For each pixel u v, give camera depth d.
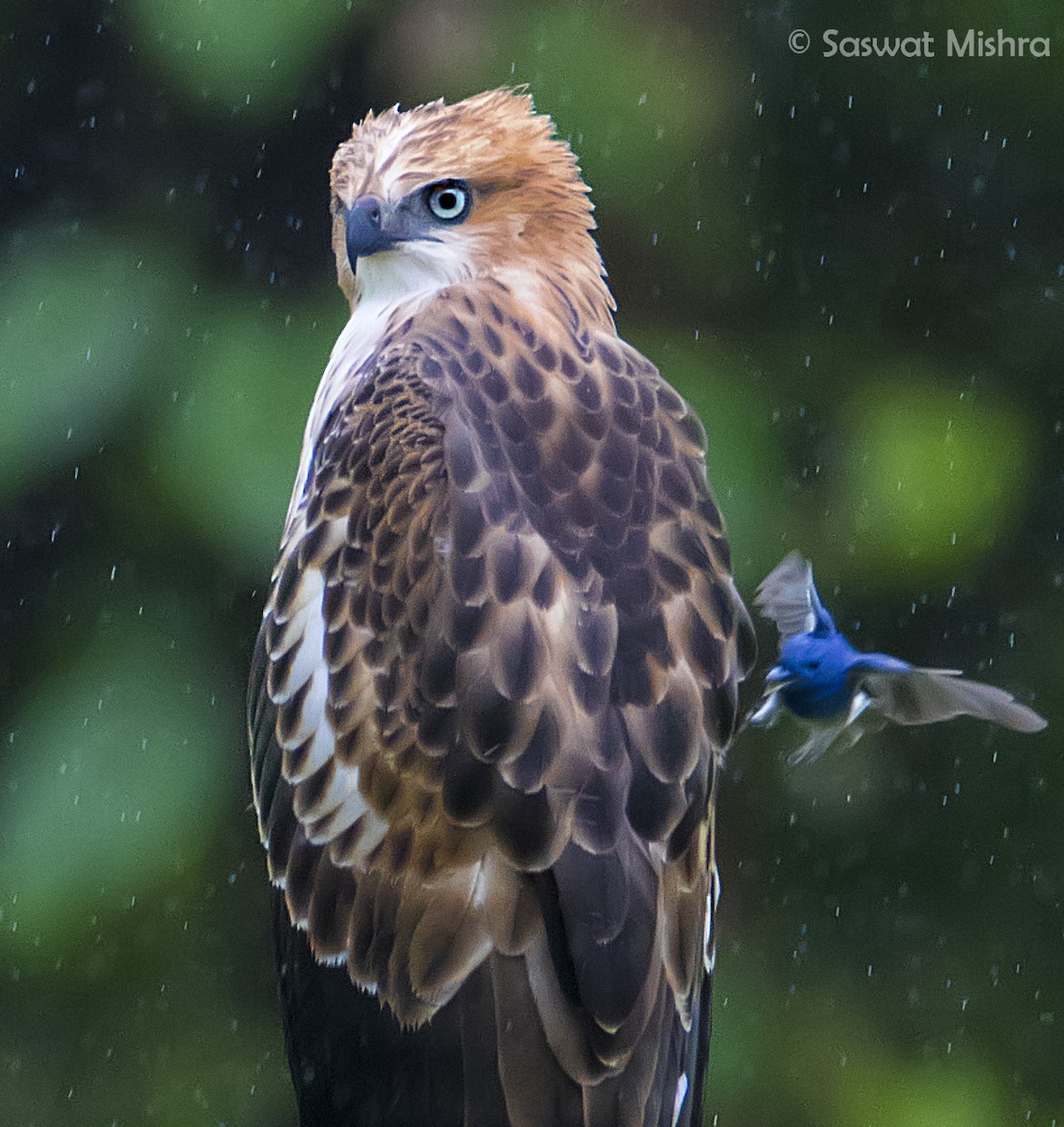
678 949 7.61
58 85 8.40
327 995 7.64
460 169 7.79
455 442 7.66
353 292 7.84
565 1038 7.59
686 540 7.67
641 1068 7.59
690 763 7.62
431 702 7.62
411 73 8.30
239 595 8.25
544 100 8.30
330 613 7.66
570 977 7.59
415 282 7.80
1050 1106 8.40
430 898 7.61
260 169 8.36
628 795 7.61
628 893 7.60
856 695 7.60
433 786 7.61
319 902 7.65
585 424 7.69
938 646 8.41
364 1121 7.63
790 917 8.41
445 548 7.64
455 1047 7.60
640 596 7.64
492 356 7.72
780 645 7.61
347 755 7.64
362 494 7.67
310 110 8.32
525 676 7.61
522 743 7.60
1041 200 8.49
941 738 8.43
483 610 7.62
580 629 7.62
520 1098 7.59
